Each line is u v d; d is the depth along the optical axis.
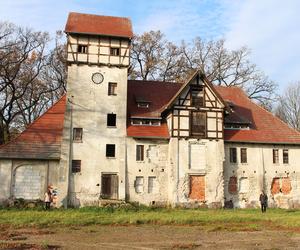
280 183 38.91
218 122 37.62
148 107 39.03
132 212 30.73
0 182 33.69
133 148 36.47
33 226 22.25
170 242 17.88
